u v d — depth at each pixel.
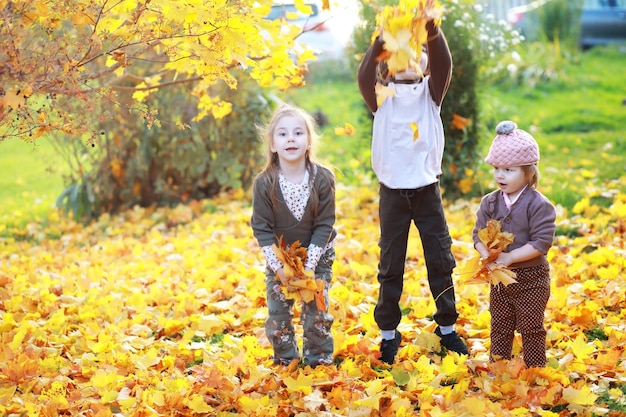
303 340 4.09
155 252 6.77
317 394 3.48
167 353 4.34
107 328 4.63
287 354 4.04
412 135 3.92
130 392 3.71
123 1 3.64
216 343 4.53
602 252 5.43
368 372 3.85
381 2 7.41
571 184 7.68
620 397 3.51
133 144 8.40
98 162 8.45
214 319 4.69
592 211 6.66
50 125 3.70
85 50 3.98
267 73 4.52
